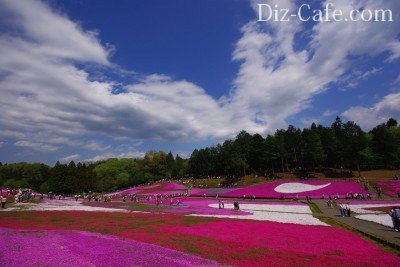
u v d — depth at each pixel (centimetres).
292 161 12594
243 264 1670
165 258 1680
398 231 2681
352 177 9338
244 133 13225
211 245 2131
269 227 2942
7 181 14725
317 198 6650
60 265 1480
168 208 5231
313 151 10644
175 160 16725
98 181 14275
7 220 3384
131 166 15950
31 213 4091
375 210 4356
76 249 1820
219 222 3288
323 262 1727
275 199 6950
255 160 12644
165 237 2417
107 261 1586
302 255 1877
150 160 15800
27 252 1681
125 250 1844
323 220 3581
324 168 11538
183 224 3152
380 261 1741
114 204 6341
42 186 13438
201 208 5231
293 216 3981
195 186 10912
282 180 9238
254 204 5953
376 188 7188
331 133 11681
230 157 12238
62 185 12538
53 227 2941
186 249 2005
